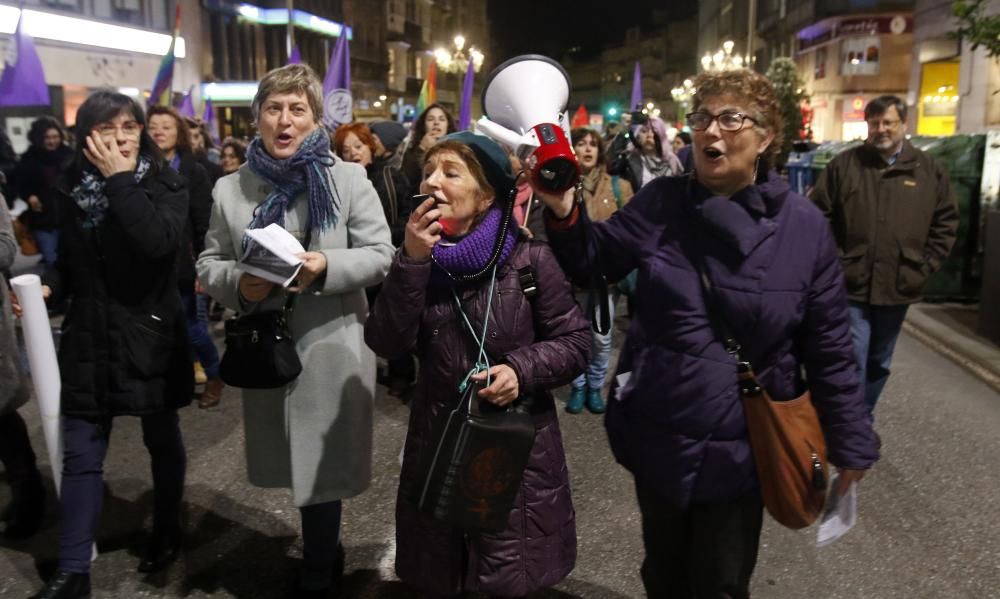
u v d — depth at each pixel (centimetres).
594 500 396
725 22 6725
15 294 310
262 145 284
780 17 4788
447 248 225
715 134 205
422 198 224
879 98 427
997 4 1539
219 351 655
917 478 423
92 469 300
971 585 323
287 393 287
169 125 518
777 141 211
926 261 432
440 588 236
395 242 532
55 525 370
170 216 299
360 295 299
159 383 307
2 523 370
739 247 206
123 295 299
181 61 2547
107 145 286
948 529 368
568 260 229
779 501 212
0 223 318
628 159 643
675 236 219
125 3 2223
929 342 700
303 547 321
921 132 2539
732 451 213
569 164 205
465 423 214
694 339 213
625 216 230
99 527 368
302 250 256
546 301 231
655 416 219
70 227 298
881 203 429
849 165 441
